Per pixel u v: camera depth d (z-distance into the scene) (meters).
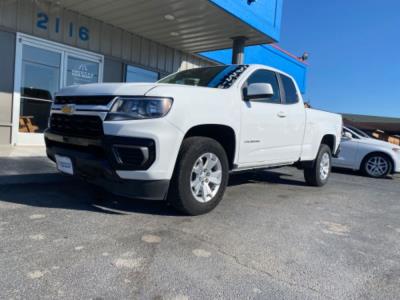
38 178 5.52
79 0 8.76
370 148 10.62
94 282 2.59
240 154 4.86
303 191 6.57
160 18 9.80
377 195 6.92
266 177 7.96
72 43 9.59
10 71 8.40
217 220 4.21
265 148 5.34
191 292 2.55
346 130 11.15
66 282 2.56
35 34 8.77
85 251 3.09
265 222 4.31
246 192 6.05
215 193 4.45
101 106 3.86
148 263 2.95
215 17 9.48
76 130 4.20
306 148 6.47
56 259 2.90
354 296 2.67
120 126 3.70
